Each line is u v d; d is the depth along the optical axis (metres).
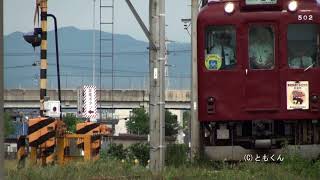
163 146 37.03
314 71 41.44
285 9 41.62
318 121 42.41
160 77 37.09
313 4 41.88
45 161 47.56
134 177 33.12
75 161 46.59
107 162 41.69
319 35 41.59
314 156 42.16
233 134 43.06
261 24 41.59
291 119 41.59
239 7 41.78
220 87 41.72
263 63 41.62
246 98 41.53
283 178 32.78
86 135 56.59
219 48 41.78
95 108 78.50
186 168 36.84
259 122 42.72
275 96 41.50
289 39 41.59
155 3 36.84
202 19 41.97
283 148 40.34
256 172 34.72
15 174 32.38
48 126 48.03
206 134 43.59
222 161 40.81
